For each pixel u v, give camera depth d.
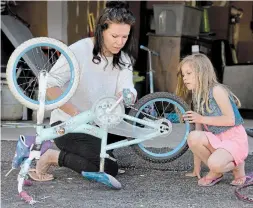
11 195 2.50
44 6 5.09
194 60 2.61
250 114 4.68
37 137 2.38
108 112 2.44
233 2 6.34
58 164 2.67
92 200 2.41
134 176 2.88
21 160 2.41
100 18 2.47
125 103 2.49
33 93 3.64
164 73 4.90
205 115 2.65
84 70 2.58
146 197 2.46
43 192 2.55
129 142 2.62
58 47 2.36
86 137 2.59
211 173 2.64
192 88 2.65
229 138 2.61
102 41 2.52
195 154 2.71
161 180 2.79
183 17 4.78
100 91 2.64
